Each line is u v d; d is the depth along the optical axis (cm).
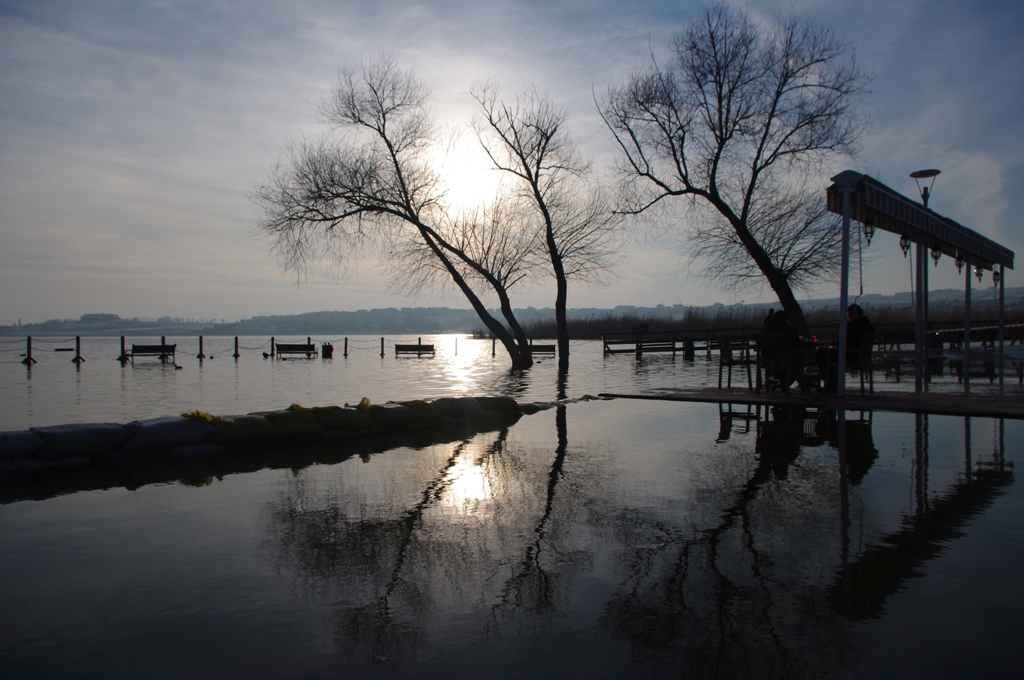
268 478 604
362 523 456
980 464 609
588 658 269
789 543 398
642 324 4541
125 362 3009
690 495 513
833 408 999
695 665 262
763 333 1147
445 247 2791
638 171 2538
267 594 336
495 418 1001
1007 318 4609
